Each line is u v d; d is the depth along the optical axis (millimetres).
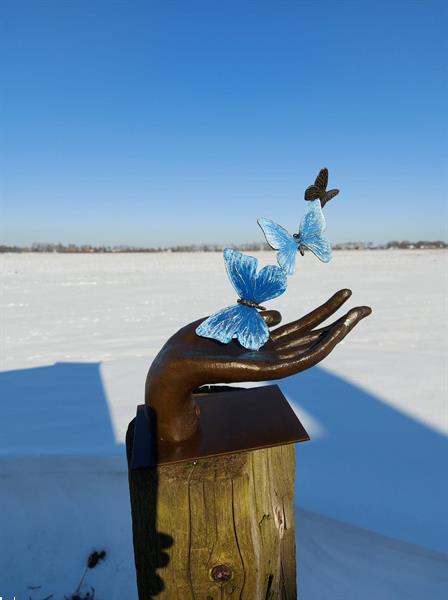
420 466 3240
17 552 2439
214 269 22109
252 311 1195
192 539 1256
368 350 6199
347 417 4059
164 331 7652
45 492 2760
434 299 10742
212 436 1258
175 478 1224
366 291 12391
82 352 6375
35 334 7543
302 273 18375
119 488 2756
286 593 1473
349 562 2320
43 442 3520
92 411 4230
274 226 1162
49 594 2264
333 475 3125
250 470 1250
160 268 23109
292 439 1225
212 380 1119
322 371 5309
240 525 1257
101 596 2238
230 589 1307
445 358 5758
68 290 13344
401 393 4605
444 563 2320
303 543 2434
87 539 2473
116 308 10055
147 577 1296
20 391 4828
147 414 1263
